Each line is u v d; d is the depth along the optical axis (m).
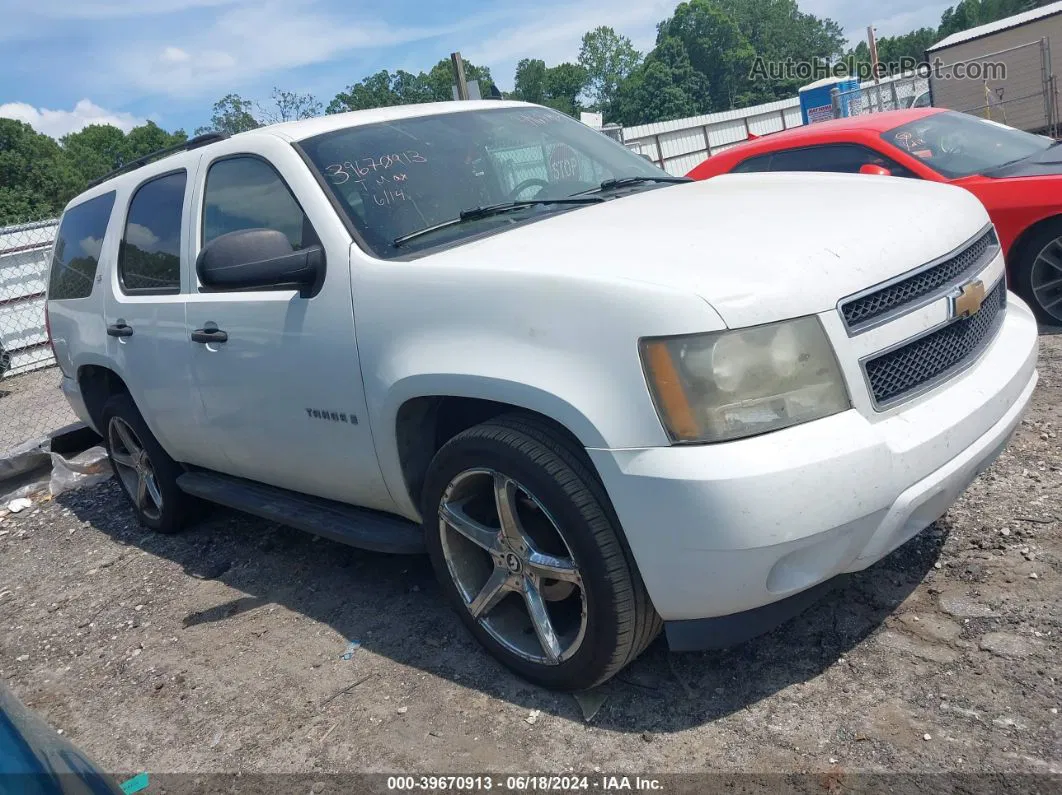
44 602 4.30
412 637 3.20
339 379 2.95
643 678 2.69
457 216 3.13
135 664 3.46
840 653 2.63
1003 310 2.90
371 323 2.80
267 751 2.72
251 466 3.72
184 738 2.89
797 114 28.22
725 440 2.12
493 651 2.81
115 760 2.85
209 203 3.65
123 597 4.14
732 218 2.64
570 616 2.72
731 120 26.44
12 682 3.54
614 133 17.12
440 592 3.51
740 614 2.31
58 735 1.67
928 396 2.38
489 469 2.55
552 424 2.46
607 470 2.23
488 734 2.58
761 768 2.25
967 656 2.51
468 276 2.56
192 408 3.80
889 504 2.21
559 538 2.57
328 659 3.17
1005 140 6.25
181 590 4.07
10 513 5.90
